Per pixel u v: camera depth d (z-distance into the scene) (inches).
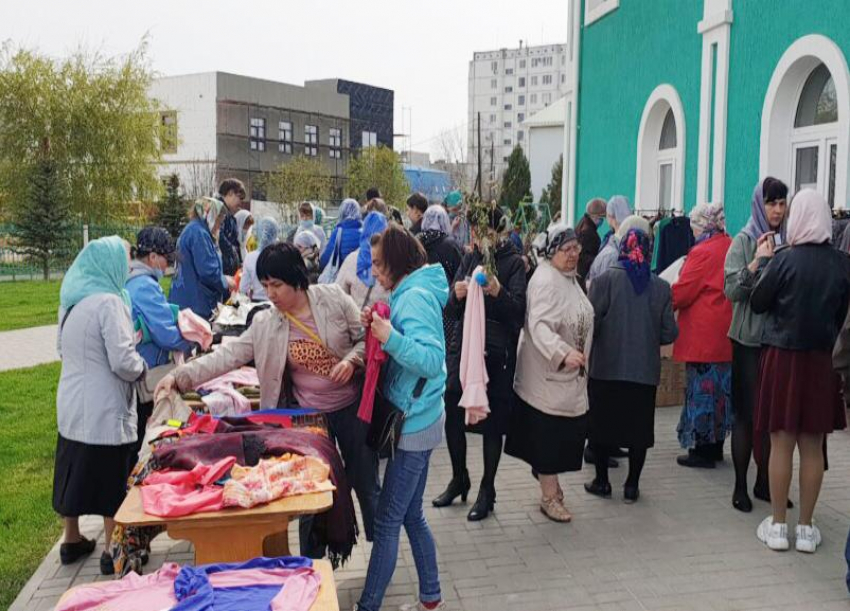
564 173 590.6
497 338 200.1
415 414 147.6
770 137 346.0
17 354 481.7
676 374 319.6
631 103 485.4
